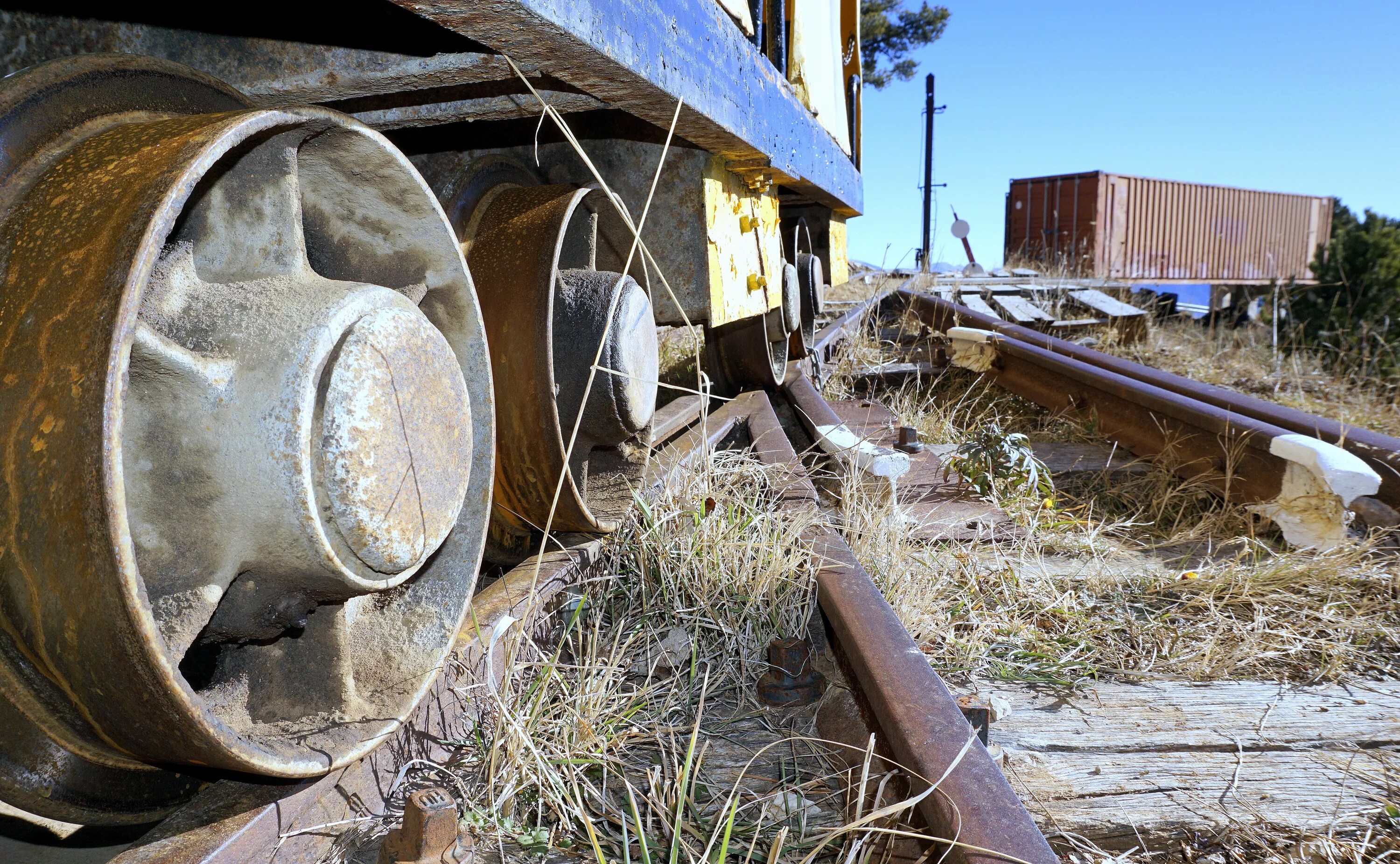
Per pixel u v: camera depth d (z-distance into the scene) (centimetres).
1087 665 247
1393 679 249
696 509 270
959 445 483
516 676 198
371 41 183
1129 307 973
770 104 340
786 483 324
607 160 305
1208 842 177
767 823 168
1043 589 296
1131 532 388
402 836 141
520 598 216
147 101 152
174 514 138
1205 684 242
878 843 155
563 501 236
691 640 236
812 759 191
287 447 133
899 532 299
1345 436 387
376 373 144
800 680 218
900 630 200
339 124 145
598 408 252
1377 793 192
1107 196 2409
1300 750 209
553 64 179
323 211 176
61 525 109
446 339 177
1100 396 529
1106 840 177
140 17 165
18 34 145
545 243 227
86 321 110
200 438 136
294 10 183
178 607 136
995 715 217
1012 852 123
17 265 120
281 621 151
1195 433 429
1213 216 2680
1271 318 1275
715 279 313
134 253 112
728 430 409
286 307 141
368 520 142
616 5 178
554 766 176
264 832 136
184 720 118
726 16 281
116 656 113
